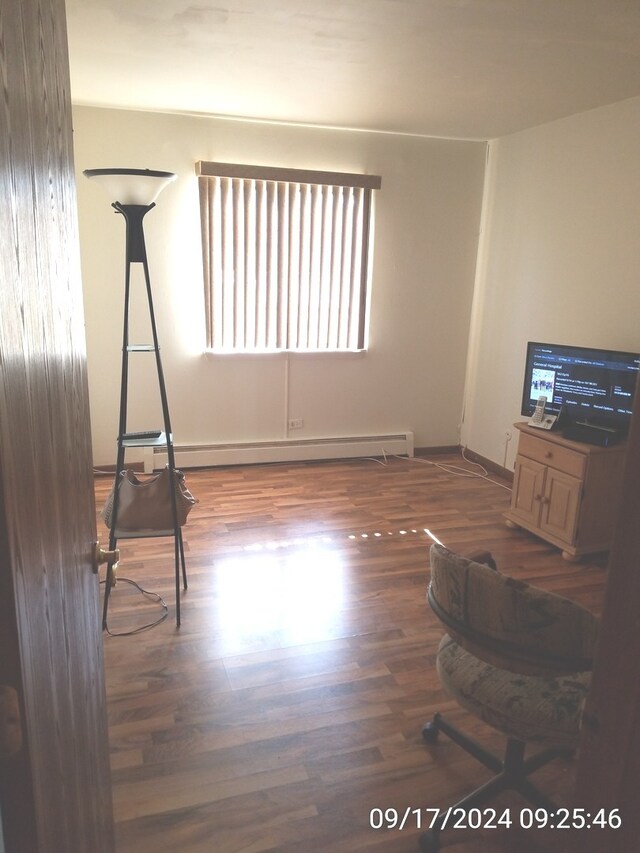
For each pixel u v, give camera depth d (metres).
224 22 2.47
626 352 3.29
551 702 1.51
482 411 4.98
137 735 1.98
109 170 2.24
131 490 2.58
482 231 4.89
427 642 2.52
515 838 1.67
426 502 4.14
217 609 2.73
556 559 3.35
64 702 0.87
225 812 1.71
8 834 0.64
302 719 2.07
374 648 2.47
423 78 3.16
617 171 3.53
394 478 4.61
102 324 4.27
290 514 3.86
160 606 2.75
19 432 0.63
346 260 4.65
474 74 3.07
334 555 3.30
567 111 3.75
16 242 0.64
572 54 2.74
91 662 1.17
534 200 4.24
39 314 0.77
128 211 2.34
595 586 3.05
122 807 1.72
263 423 4.77
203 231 4.26
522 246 4.39
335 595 2.88
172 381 4.50
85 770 1.04
